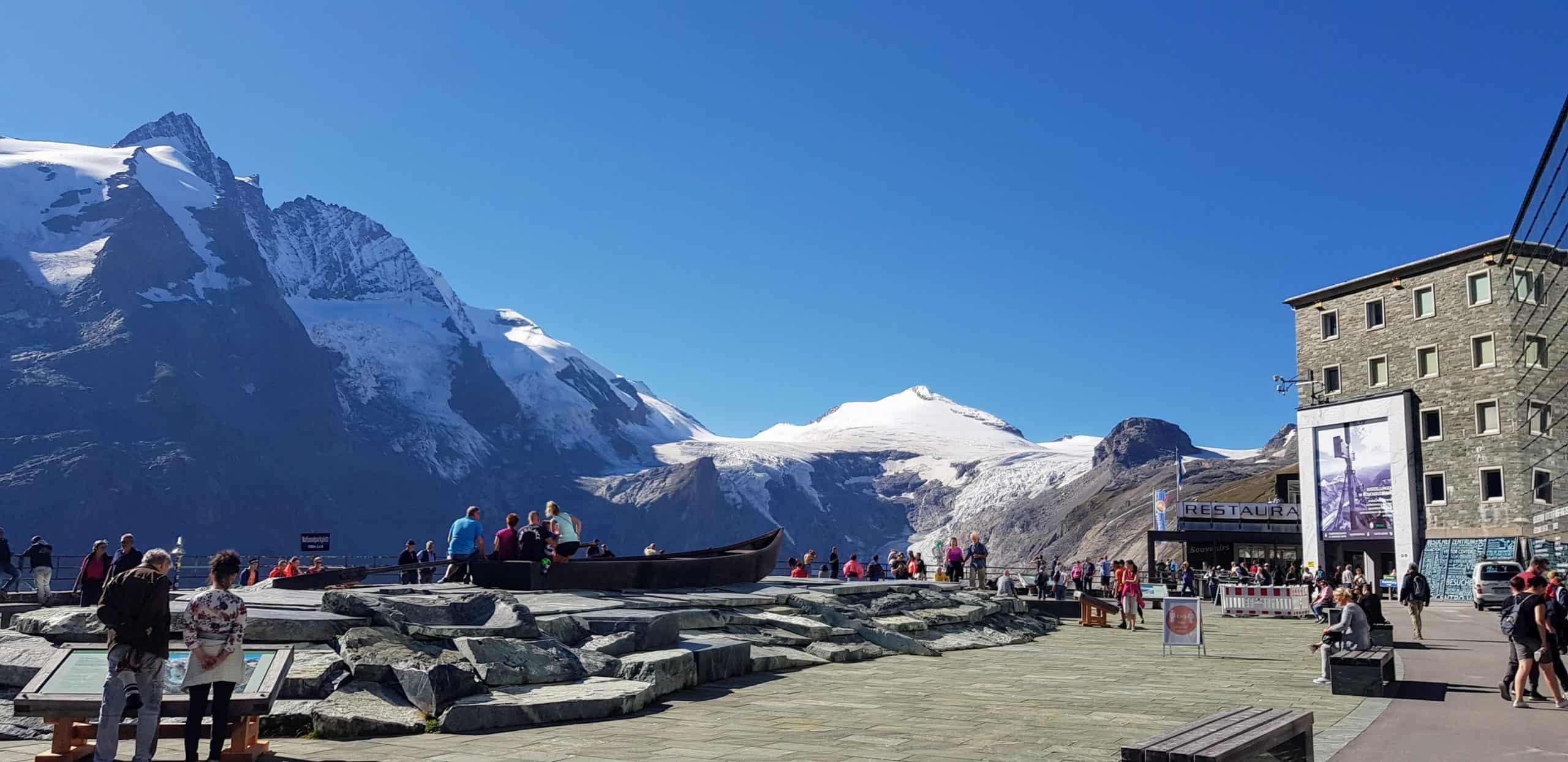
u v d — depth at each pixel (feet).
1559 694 43.34
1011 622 92.27
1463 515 174.81
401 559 106.73
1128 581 104.99
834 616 70.54
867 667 59.82
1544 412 110.63
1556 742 34.88
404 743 34.45
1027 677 55.21
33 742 34.50
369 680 38.83
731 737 35.76
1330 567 198.29
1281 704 44.50
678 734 36.22
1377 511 187.83
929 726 38.32
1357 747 33.96
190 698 29.27
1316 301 206.49
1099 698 46.75
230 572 30.09
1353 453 193.57
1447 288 181.37
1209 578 181.06
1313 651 55.16
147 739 28.14
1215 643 82.89
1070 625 110.73
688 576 74.18
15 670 38.91
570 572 64.85
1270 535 221.25
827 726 38.22
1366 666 47.75
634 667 45.47
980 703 44.80
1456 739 35.50
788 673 55.52
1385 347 191.93
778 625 64.54
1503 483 168.66
